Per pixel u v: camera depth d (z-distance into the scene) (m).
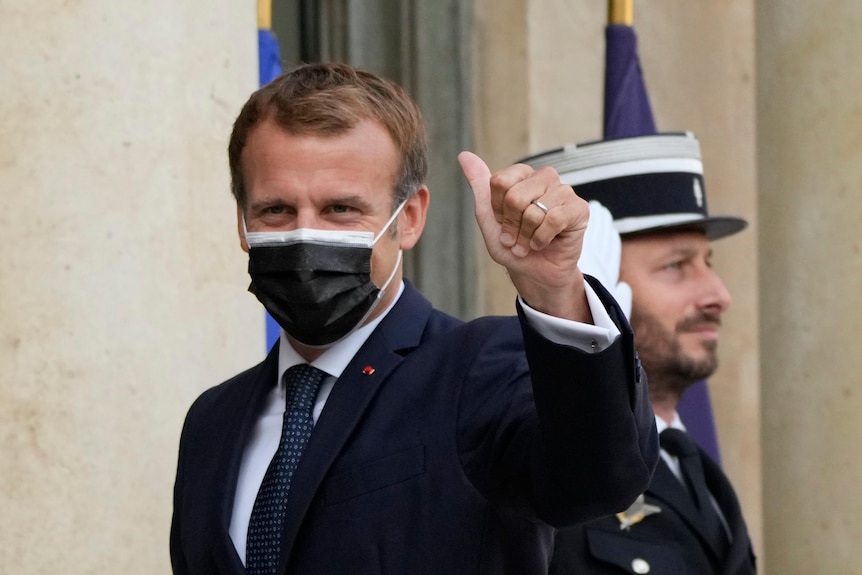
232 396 4.05
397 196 3.83
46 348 5.43
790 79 8.15
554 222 3.01
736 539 5.47
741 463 10.80
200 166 5.93
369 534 3.42
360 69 3.92
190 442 4.03
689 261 6.17
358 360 3.70
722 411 10.80
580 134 10.62
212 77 6.02
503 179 3.07
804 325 7.98
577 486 3.17
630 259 6.12
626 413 3.13
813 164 8.00
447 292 9.81
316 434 3.58
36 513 5.36
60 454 5.43
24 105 5.48
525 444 3.32
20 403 5.37
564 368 3.09
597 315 3.16
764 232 8.24
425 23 9.85
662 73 10.91
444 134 9.90
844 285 7.80
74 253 5.51
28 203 5.46
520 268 3.12
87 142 5.57
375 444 3.53
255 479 3.76
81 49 5.59
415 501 3.43
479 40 10.34
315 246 3.64
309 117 3.70
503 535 3.46
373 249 3.74
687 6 11.04
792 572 7.92
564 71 10.59
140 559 5.56
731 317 10.86
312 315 3.65
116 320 5.59
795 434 7.97
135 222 5.67
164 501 5.66
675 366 6.01
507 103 10.32
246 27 6.25
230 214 6.05
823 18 7.99
